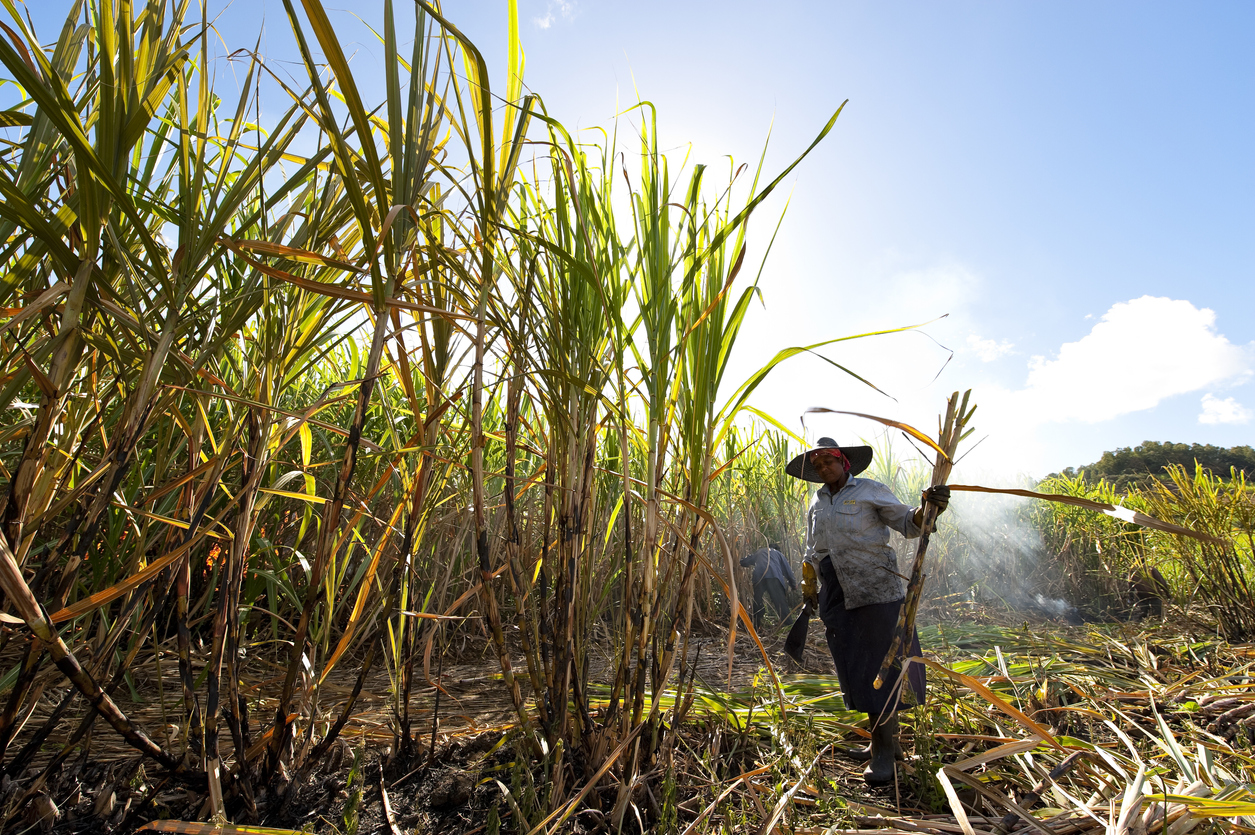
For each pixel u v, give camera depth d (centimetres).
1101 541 766
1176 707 319
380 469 324
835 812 205
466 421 209
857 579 278
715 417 207
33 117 133
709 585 557
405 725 234
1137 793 184
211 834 144
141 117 125
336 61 107
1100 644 495
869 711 264
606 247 204
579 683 210
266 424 172
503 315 188
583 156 205
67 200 142
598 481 259
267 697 277
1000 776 237
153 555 221
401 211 156
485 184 155
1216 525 580
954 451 202
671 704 301
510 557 198
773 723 269
